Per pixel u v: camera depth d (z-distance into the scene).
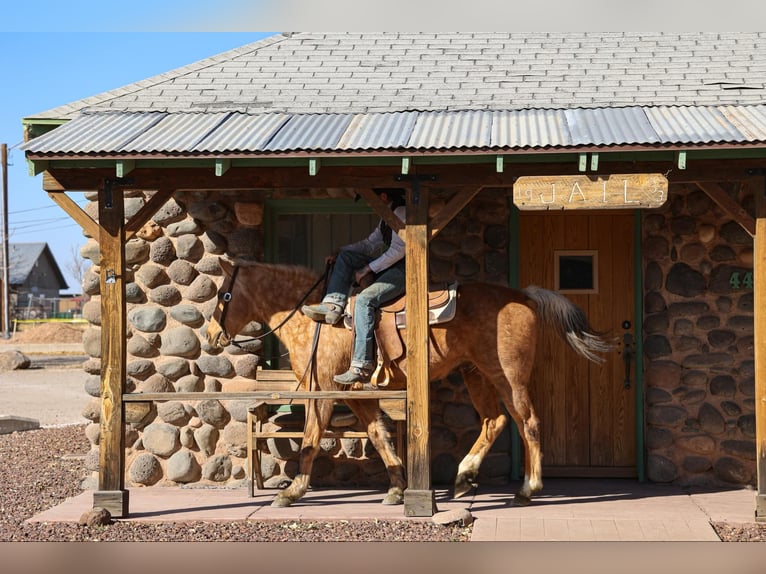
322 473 8.23
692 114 6.88
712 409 7.95
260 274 7.49
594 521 6.74
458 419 8.16
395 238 7.07
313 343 7.28
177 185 6.98
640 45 8.63
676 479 8.02
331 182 6.91
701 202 8.02
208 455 8.29
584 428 8.37
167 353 8.38
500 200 8.25
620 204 6.45
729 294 7.98
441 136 6.52
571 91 7.67
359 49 8.84
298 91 7.96
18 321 47.50
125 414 7.10
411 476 6.91
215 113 7.47
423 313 6.87
